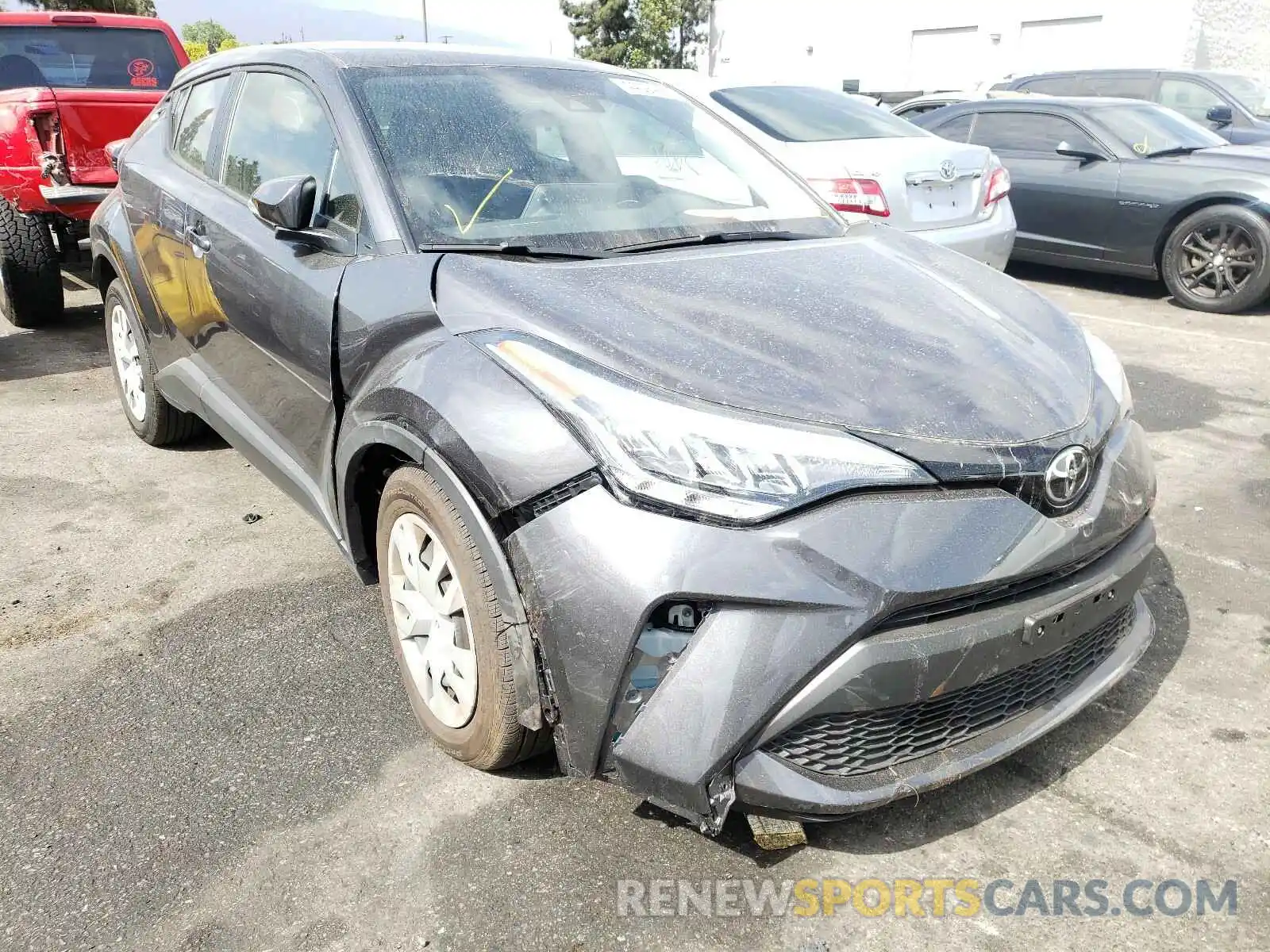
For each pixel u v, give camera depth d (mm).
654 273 2555
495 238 2672
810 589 1857
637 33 39594
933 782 2029
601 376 2064
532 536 2014
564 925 2004
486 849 2197
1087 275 8820
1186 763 2480
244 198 3307
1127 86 11305
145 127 4367
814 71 23703
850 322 2393
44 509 3953
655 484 1918
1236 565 3512
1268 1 17922
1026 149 8219
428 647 2430
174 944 1958
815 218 3285
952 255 3186
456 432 2133
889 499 1958
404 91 2996
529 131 3045
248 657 2949
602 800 2348
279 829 2258
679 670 1896
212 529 3799
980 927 2004
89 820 2289
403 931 1988
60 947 1948
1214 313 7277
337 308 2648
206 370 3623
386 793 2375
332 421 2732
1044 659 2219
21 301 6348
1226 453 4574
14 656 2951
